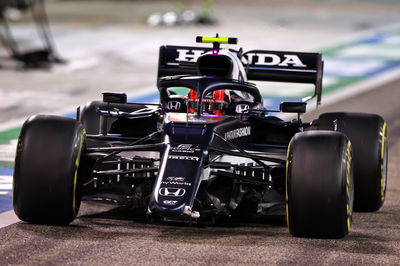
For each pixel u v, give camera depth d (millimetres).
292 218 27562
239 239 27562
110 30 137000
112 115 32531
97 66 97375
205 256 25016
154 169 29000
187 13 148000
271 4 194750
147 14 167000
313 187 27062
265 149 32188
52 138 28016
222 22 151625
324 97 77250
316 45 122375
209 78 32031
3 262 24000
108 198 30531
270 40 127500
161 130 30250
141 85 83125
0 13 107188
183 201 25844
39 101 70688
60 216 28328
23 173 27797
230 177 29516
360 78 91750
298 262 24641
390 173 44188
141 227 29312
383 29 146500
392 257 25734
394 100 75875
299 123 32219
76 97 73750
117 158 31656
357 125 34344
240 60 37000
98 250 25516
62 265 23781
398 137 56438
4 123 59250
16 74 88438
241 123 31422
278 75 39375
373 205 34281
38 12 167625
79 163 28516
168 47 39562
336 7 193000
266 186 30797
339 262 24828
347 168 27547
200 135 28984
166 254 25156
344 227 27594
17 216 28672
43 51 97375
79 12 171000
